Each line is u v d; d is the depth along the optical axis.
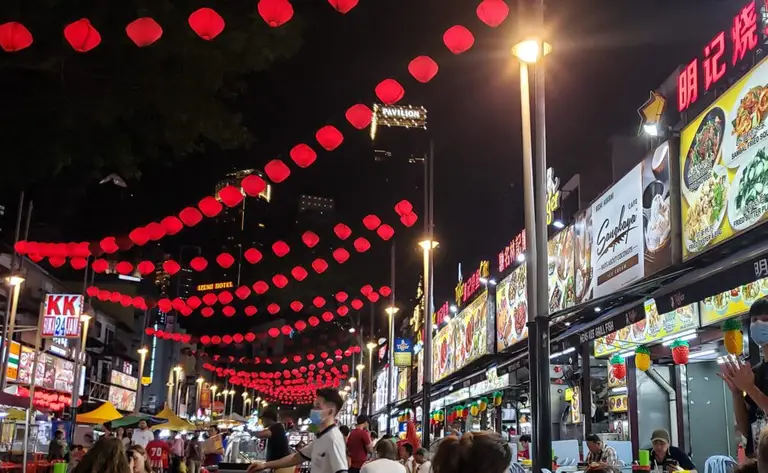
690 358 14.84
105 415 28.19
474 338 25.34
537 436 11.12
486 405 25.45
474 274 26.17
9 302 24.69
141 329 66.12
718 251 10.70
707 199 10.93
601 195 14.91
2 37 7.55
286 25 11.33
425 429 22.08
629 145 18.77
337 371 70.94
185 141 12.23
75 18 10.27
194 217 15.96
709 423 14.98
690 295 9.36
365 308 55.66
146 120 11.98
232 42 11.12
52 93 11.11
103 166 13.23
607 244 14.41
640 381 15.60
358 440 14.02
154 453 24.27
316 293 44.97
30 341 36.75
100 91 11.17
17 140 11.34
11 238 30.83
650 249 12.60
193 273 85.12
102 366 54.22
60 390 40.56
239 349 108.69
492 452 2.94
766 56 9.82
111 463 5.18
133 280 62.59
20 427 26.28
